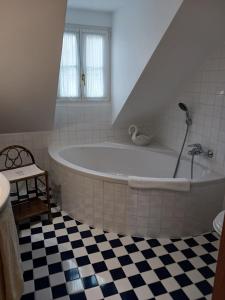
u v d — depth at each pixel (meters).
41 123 2.66
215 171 2.19
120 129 3.19
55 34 1.64
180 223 2.06
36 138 2.82
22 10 1.44
